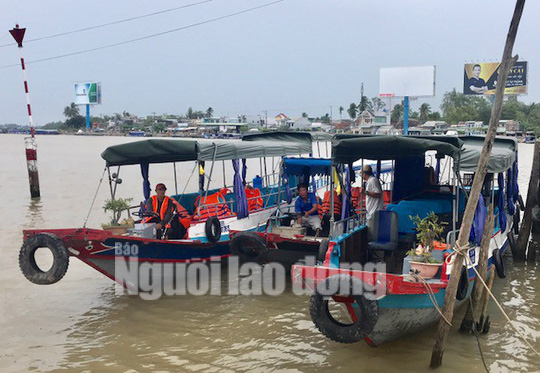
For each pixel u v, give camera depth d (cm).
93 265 905
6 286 1041
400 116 10512
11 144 9494
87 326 852
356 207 1114
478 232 859
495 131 654
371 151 804
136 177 3266
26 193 2427
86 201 2169
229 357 741
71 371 701
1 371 700
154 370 704
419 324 744
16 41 2077
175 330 837
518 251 1269
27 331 831
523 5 625
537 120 11375
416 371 693
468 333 806
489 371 693
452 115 12006
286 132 1398
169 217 1044
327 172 1345
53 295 999
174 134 15662
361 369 701
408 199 1046
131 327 848
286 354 749
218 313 909
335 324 659
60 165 4194
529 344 710
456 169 752
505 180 1302
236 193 1150
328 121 16062
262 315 901
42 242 855
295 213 1162
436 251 750
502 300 975
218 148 1056
